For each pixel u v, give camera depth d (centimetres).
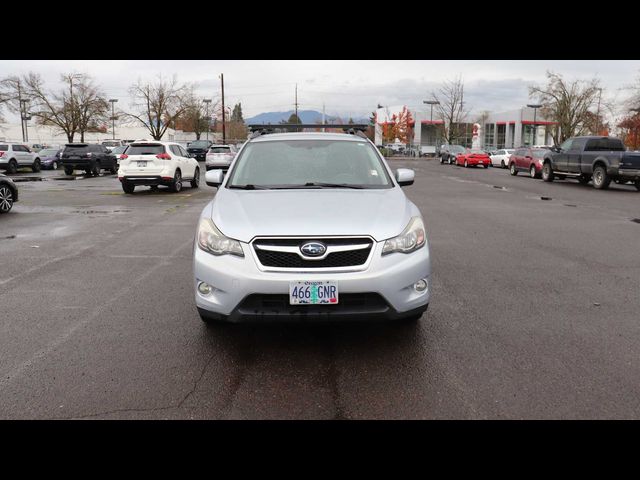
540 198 1642
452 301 524
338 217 383
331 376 356
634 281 610
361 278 359
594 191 1905
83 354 393
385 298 365
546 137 7338
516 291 564
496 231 982
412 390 335
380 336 428
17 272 646
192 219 1116
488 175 2970
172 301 525
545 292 561
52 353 394
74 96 5366
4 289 570
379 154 542
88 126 5625
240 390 336
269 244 366
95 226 1020
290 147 534
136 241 859
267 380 350
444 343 414
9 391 333
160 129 6047
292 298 357
